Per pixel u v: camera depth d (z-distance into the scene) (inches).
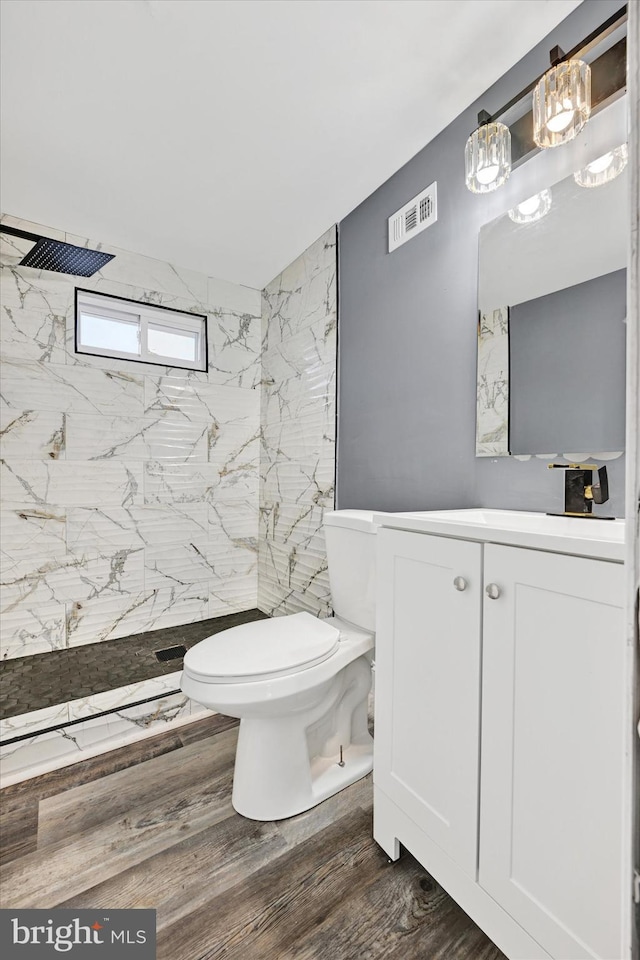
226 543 109.3
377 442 75.2
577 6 46.6
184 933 37.9
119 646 90.1
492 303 55.6
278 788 50.6
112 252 93.7
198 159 68.2
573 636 27.9
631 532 16.7
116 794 54.8
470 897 34.9
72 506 89.6
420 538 39.8
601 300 44.8
